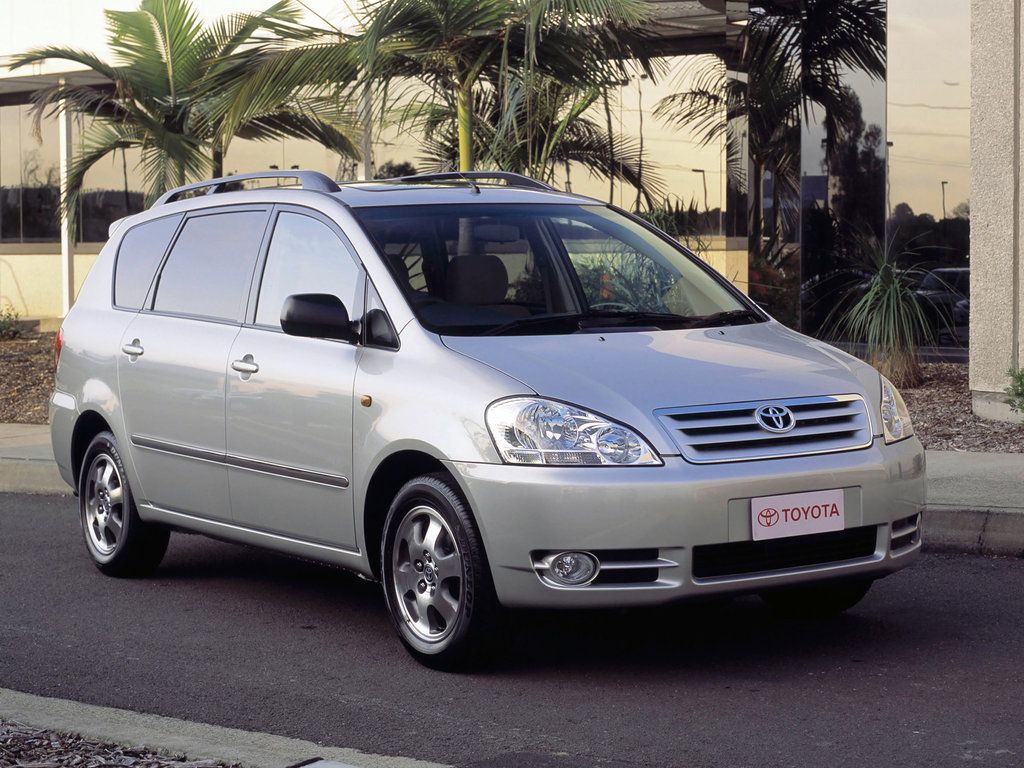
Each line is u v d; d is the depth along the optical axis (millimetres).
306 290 7309
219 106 14328
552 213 7594
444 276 6914
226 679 6500
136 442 8281
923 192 17266
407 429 6320
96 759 5121
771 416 6102
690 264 7781
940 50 17062
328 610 7828
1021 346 12016
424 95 16031
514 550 5930
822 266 17922
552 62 13766
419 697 6090
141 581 8680
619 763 5180
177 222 8578
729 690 6035
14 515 11062
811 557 6125
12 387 17781
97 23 22312
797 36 17750
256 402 7258
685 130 18188
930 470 10086
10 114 26547
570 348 6453
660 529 5809
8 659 6938
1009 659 6398
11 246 26766
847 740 5340
